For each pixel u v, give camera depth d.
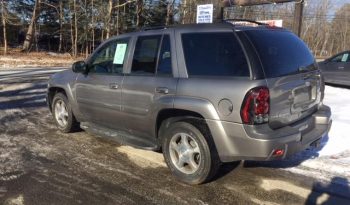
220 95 4.05
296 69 4.41
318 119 4.70
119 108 5.27
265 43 4.19
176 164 4.63
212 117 4.12
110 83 5.37
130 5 35.59
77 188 4.40
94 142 6.12
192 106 4.25
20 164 5.13
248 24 4.50
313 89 4.73
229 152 4.11
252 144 3.92
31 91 10.99
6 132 6.69
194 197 4.19
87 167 5.05
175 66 4.56
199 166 4.37
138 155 5.51
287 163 5.16
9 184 4.48
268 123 4.00
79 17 33.59
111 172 4.88
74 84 6.16
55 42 38.88
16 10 34.59
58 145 5.97
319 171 4.88
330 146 5.86
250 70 3.96
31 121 7.47
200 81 4.26
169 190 4.36
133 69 5.12
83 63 5.97
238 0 15.71
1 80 13.52
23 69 19.12
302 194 4.25
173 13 37.81
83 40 34.69
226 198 4.17
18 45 37.12
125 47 5.31
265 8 48.78
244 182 4.57
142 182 4.58
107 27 32.19
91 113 5.91
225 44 4.21
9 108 8.64
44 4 34.50
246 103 3.88
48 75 15.55
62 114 6.66
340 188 4.39
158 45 4.84
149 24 36.44
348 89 12.45
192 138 4.38
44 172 4.86
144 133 5.05
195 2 36.47
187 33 4.57
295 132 4.12
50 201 4.07
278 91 4.05
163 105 4.55
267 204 4.03
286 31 4.70
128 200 4.11
